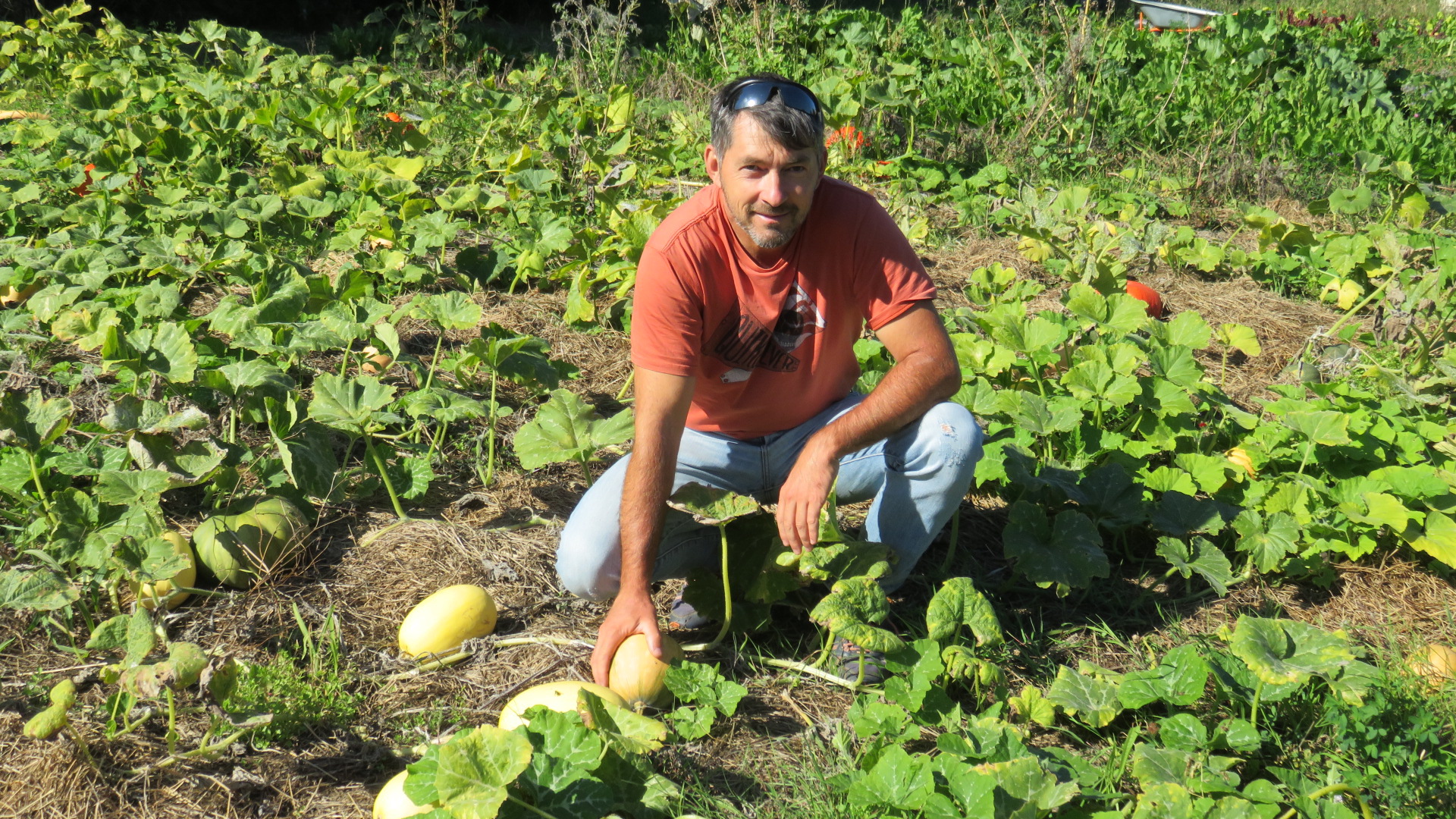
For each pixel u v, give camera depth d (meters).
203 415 3.11
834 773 2.48
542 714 2.26
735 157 2.37
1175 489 3.54
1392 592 3.34
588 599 3.00
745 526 2.94
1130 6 17.84
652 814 2.25
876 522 2.94
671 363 2.58
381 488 3.57
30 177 6.51
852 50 10.44
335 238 5.50
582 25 11.20
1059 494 3.54
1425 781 2.33
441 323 4.12
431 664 2.78
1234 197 7.98
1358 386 4.72
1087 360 4.09
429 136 8.42
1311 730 2.62
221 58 9.95
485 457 3.87
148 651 2.34
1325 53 10.90
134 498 2.93
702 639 2.99
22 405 3.14
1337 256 5.86
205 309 4.96
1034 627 3.13
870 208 2.62
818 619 2.54
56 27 10.85
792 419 2.93
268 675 2.58
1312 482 3.52
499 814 2.12
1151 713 2.70
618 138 8.03
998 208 7.12
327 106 7.64
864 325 5.04
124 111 8.02
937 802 2.13
